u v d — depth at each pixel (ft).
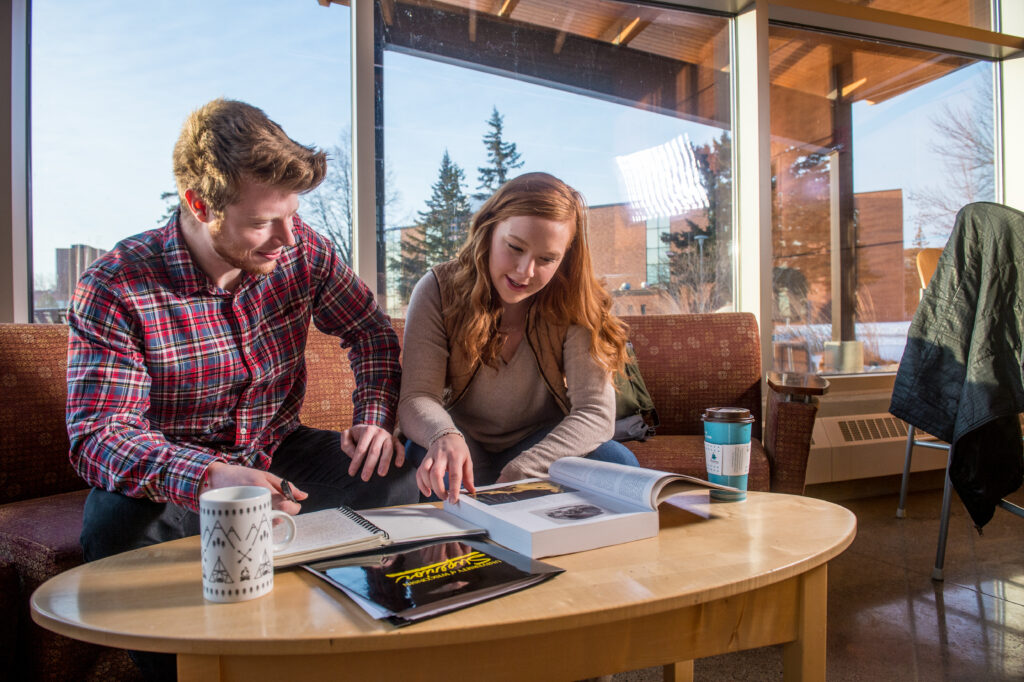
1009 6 10.85
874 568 6.46
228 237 3.26
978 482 5.73
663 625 2.25
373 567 2.39
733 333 7.61
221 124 3.11
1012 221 5.58
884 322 9.98
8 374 4.80
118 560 2.63
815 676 2.56
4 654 3.59
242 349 3.96
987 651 4.73
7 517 4.11
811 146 9.58
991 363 5.52
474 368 4.65
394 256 7.73
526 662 2.05
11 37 5.83
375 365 4.53
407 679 1.97
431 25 7.84
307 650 1.85
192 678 1.91
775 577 2.34
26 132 6.00
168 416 3.86
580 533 2.61
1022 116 10.59
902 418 6.13
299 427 4.68
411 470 4.17
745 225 9.16
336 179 7.37
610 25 8.66
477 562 2.41
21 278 5.93
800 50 9.53
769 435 6.18
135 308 3.52
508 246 4.11
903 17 9.58
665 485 2.97
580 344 4.59
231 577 2.13
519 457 4.03
